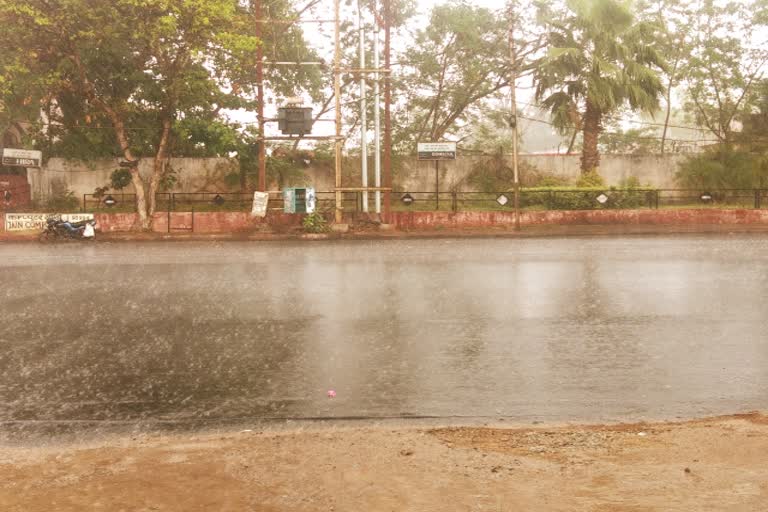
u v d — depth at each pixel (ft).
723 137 123.65
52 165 110.93
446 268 50.44
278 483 12.23
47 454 14.78
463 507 11.02
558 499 11.28
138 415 17.92
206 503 11.32
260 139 92.79
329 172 114.62
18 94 92.73
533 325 29.07
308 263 55.36
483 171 115.96
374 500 11.36
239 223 93.20
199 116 103.60
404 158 115.24
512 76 94.53
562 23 104.68
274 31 100.22
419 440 15.11
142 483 12.34
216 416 17.80
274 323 30.01
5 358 23.98
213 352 24.76
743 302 34.06
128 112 95.96
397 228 95.50
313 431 16.38
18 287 41.75
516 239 83.56
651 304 33.81
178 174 112.98
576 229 92.48
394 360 23.47
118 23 82.23
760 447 13.74
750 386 20.07
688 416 17.52
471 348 25.08
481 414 17.83
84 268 52.70
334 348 25.29
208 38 84.33
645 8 119.75
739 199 110.01
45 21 76.64
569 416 17.61
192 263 56.18
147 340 26.78
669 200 112.68
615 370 21.95
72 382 21.03
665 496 11.29
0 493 12.00
